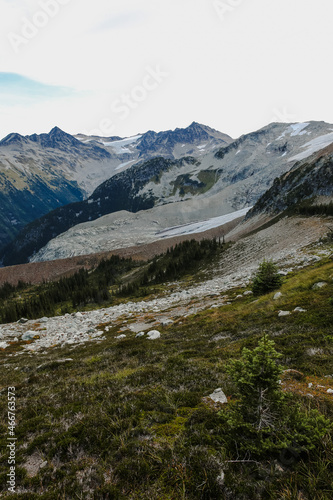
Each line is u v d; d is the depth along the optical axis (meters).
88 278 131.75
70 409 6.83
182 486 3.48
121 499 3.42
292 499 3.14
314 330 10.36
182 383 7.54
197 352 11.82
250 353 4.77
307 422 3.99
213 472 3.61
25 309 69.12
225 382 7.00
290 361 8.04
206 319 19.36
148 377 8.73
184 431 4.73
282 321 12.71
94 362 13.70
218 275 68.81
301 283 18.66
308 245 48.47
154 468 3.92
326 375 6.61
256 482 3.47
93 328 27.25
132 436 4.85
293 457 3.81
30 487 3.99
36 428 5.89
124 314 34.62
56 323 36.31
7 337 29.67
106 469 4.10
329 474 3.35
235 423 4.14
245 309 18.50
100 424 5.40
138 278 104.12
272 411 4.31
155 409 5.93
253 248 77.44
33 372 13.80
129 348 15.55
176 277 85.38
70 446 4.75
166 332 18.95
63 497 3.58
